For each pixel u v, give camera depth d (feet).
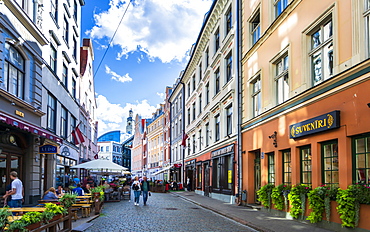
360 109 27.78
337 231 29.89
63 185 75.05
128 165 367.04
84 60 118.93
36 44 50.85
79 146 100.22
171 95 153.28
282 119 42.86
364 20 28.27
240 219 39.24
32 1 50.72
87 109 120.98
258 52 52.34
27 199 50.01
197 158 101.09
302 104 37.35
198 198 77.51
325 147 33.91
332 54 33.19
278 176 43.70
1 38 38.63
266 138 48.24
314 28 36.35
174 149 149.18
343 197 27.91
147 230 32.81
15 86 44.47
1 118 33.24
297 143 38.78
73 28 87.30
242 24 60.95
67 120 79.15
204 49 93.40
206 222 38.78
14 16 42.68
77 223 36.42
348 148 29.50
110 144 310.04
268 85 47.93
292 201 37.01
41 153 53.67
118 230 32.71
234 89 63.36
